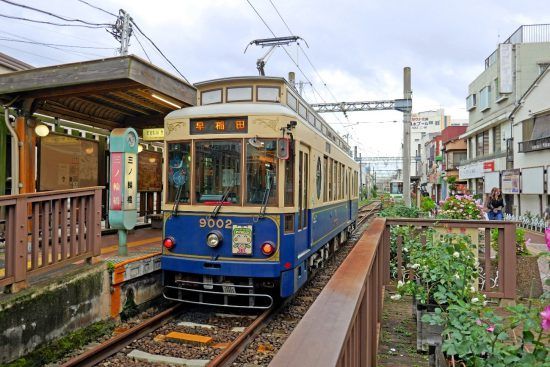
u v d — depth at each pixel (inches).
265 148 254.5
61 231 204.8
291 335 58.2
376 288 151.8
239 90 289.1
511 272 231.8
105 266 230.2
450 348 112.2
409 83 751.1
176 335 221.9
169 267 263.0
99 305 224.4
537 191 780.6
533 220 751.1
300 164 277.7
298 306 290.7
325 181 363.3
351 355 73.1
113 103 333.7
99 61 256.1
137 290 258.5
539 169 773.9
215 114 259.6
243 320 254.4
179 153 269.1
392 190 2183.8
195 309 277.7
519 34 964.6
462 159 1414.9
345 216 500.7
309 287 341.4
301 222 279.0
